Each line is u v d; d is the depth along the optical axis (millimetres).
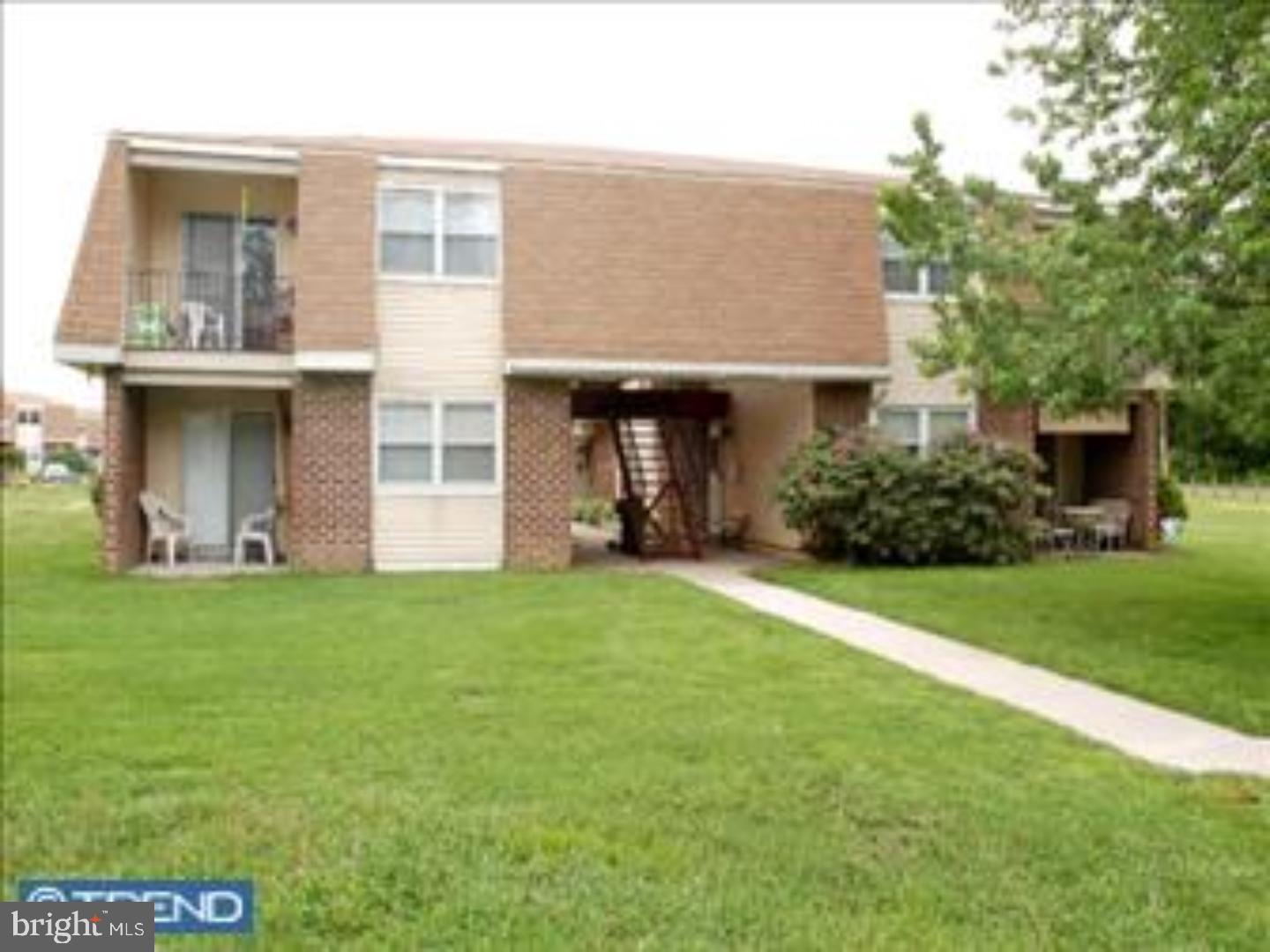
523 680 9977
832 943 4691
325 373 19016
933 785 6930
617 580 17594
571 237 19859
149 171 19812
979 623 13062
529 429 19906
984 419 22016
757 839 5949
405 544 19422
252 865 5535
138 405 20062
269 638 12023
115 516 18484
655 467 24375
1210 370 11852
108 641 11820
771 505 22875
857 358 20609
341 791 6684
